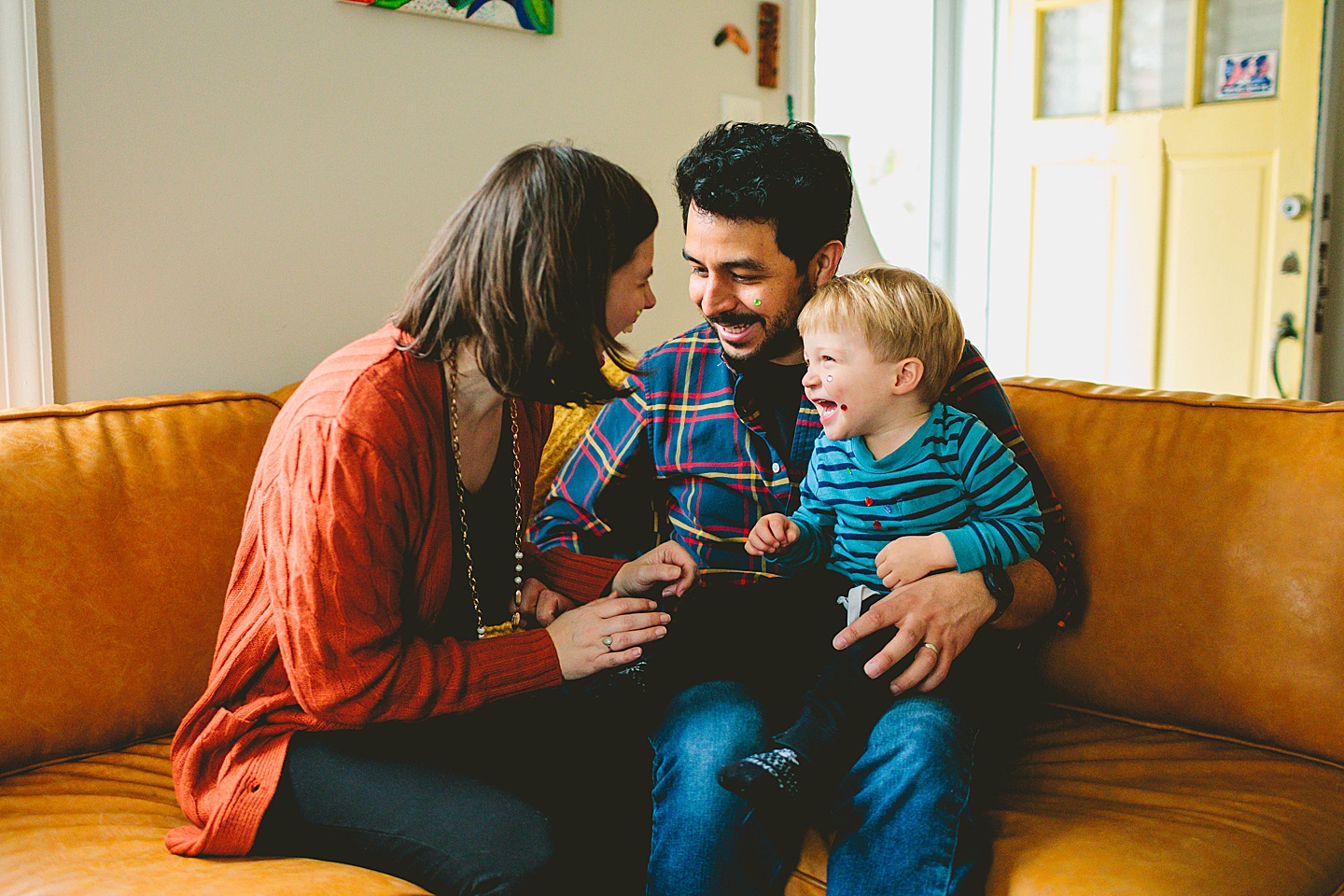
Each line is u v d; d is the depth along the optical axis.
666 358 1.51
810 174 1.32
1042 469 1.46
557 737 1.25
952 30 3.81
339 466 1.07
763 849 1.14
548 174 1.10
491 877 1.06
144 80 1.67
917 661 1.17
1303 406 1.40
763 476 1.44
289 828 1.12
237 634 1.14
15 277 1.56
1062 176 3.60
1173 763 1.29
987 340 3.88
